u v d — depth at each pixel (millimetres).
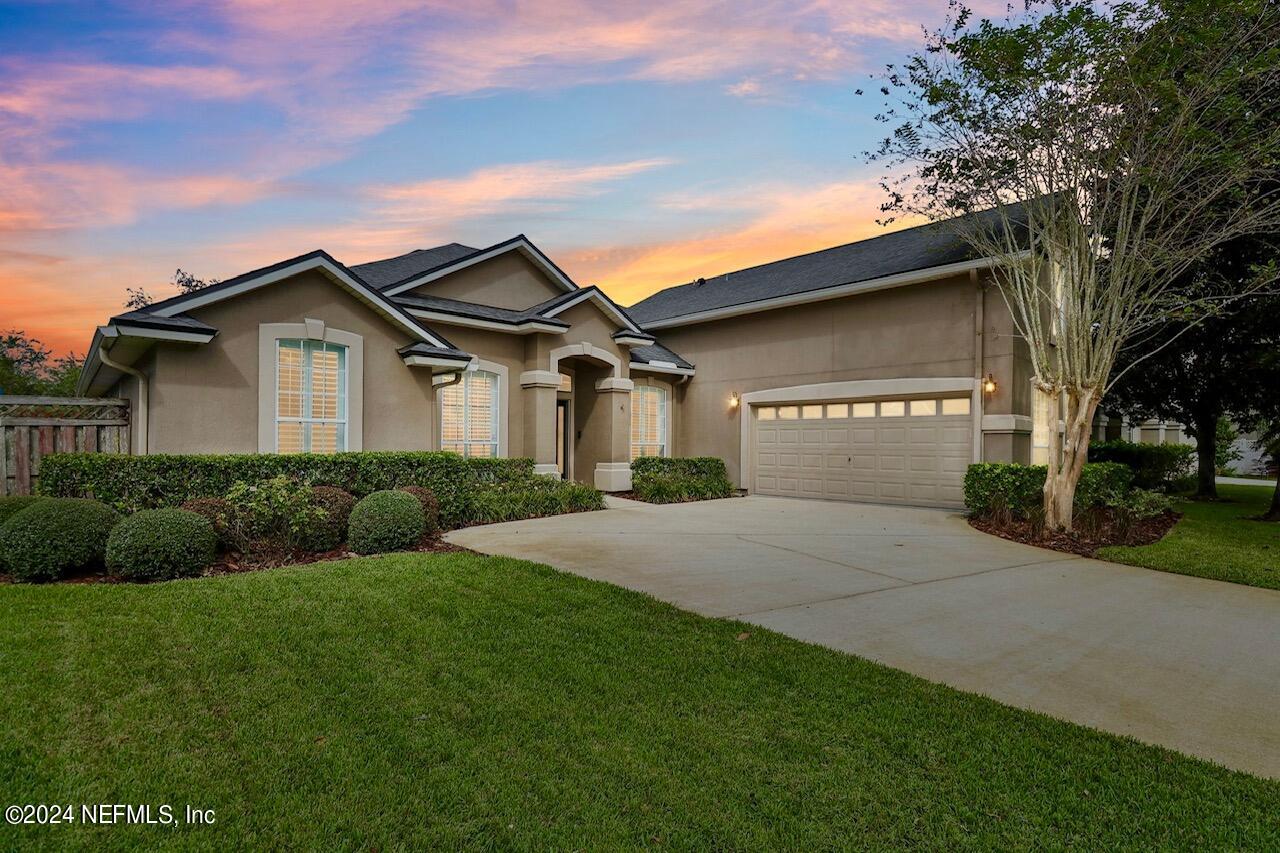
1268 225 9117
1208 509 13656
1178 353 13734
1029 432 12781
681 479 14883
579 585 5996
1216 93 8609
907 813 2756
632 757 3137
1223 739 3479
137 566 5996
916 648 4777
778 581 6605
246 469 8102
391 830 2566
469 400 12938
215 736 3207
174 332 8094
